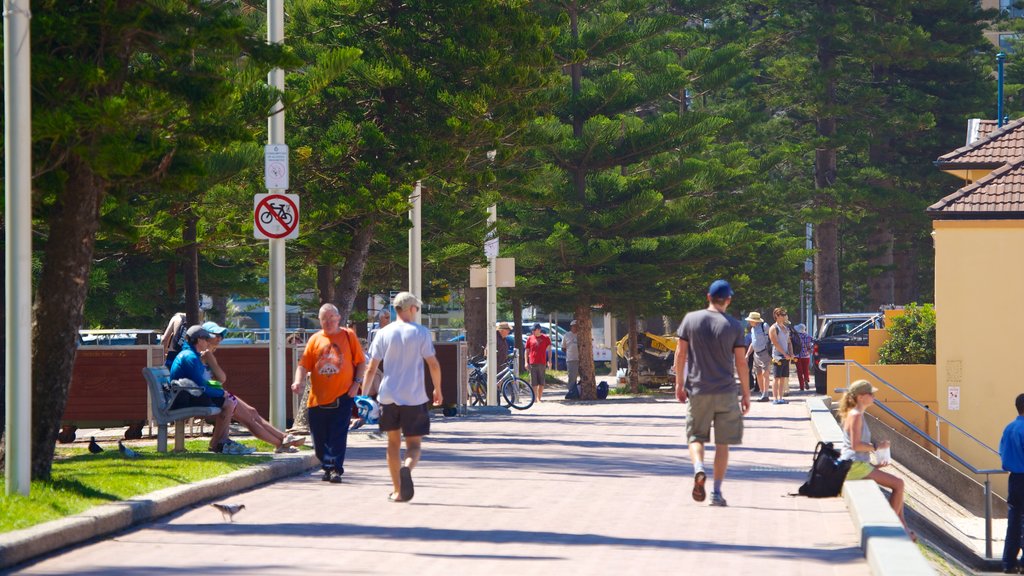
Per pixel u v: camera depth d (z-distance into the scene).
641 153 96.94
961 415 64.56
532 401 74.56
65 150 28.77
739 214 108.00
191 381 38.25
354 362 35.44
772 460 42.66
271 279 44.06
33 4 28.73
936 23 133.12
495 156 58.59
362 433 53.47
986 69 144.50
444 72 57.38
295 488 33.50
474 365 79.19
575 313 94.12
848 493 29.64
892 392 66.62
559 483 35.50
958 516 53.97
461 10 55.56
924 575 19.05
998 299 64.00
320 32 58.28
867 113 133.38
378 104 56.50
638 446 48.41
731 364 30.64
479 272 75.12
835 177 134.00
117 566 21.62
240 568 21.48
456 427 59.19
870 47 127.38
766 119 137.88
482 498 31.95
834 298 135.75
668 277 96.94
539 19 57.59
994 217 63.78
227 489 31.69
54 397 29.30
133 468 32.47
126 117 28.69
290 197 43.06
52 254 29.81
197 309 61.06
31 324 29.23
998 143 72.81
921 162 140.12
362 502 30.80
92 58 30.06
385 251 83.50
